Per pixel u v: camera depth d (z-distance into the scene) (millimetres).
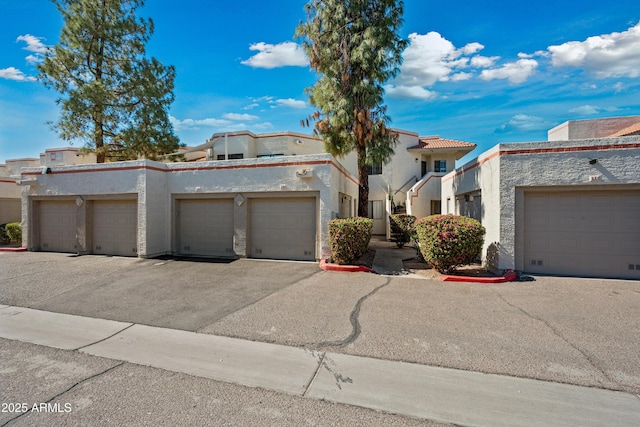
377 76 11867
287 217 10781
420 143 22844
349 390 3232
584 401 2992
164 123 18234
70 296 6812
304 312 5637
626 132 13656
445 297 6449
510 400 3021
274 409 2926
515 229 8250
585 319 5117
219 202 11570
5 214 16469
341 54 12312
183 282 7895
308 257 10562
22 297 6766
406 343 4328
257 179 10867
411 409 2906
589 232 7934
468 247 7930
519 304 5930
